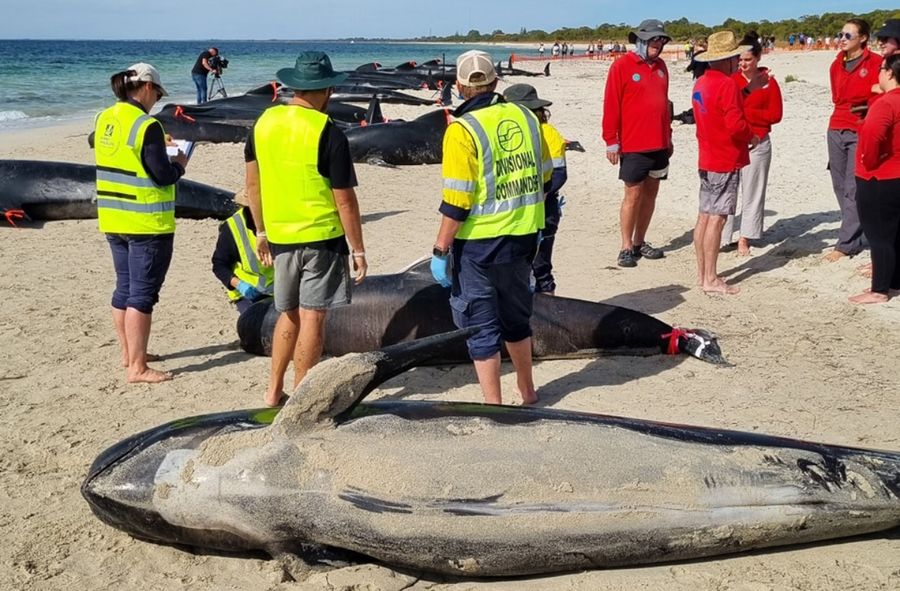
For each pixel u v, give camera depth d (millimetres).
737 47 8664
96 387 6668
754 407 6078
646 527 4234
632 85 9234
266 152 5547
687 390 6426
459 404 4770
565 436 4445
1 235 12094
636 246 10180
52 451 5609
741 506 4293
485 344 5641
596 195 14219
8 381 6793
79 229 12477
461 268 5555
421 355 4766
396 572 4402
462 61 5445
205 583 4316
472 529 4191
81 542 4656
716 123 8289
